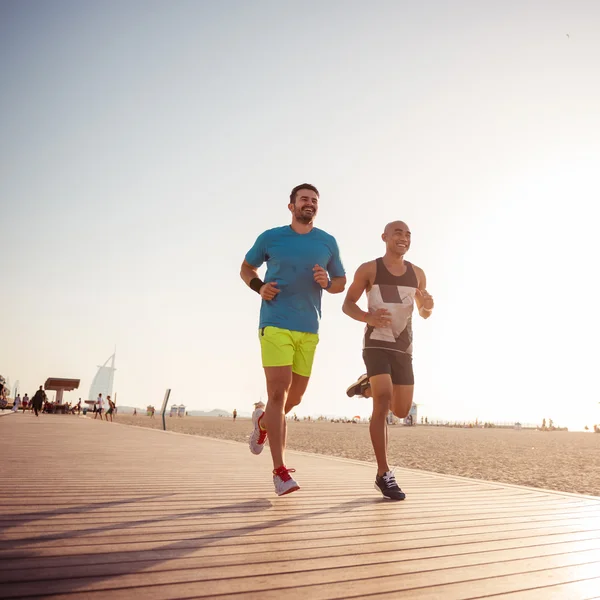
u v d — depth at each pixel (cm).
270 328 331
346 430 3553
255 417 371
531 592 164
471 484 438
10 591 141
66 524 222
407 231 389
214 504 287
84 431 1098
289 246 349
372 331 380
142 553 185
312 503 307
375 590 158
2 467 410
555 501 363
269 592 152
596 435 4266
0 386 3086
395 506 310
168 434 1195
